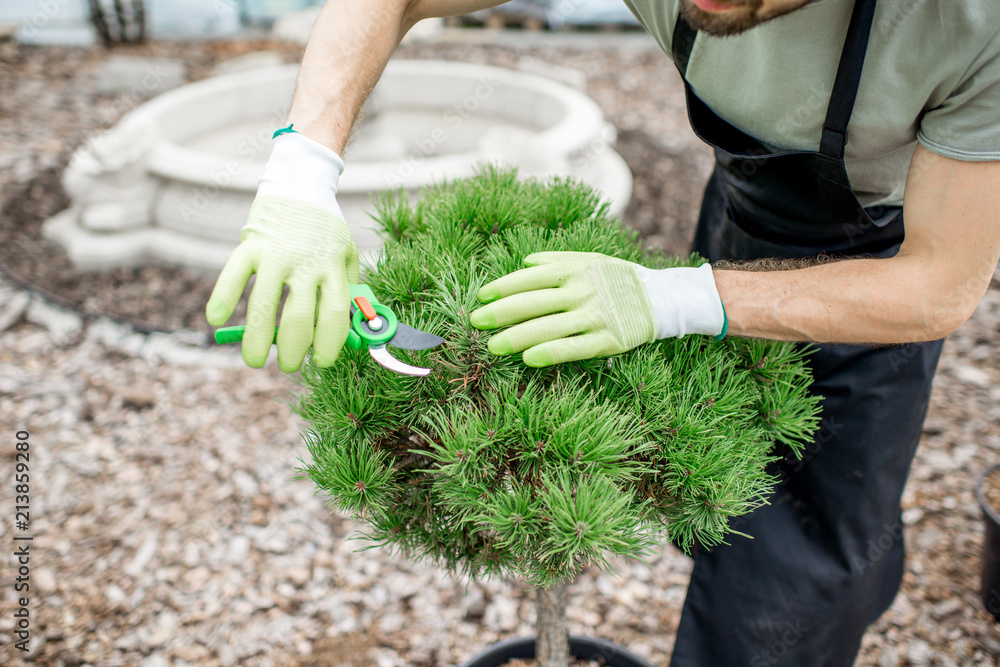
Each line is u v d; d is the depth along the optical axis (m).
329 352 1.01
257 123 5.21
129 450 2.71
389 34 1.30
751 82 1.24
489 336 1.08
